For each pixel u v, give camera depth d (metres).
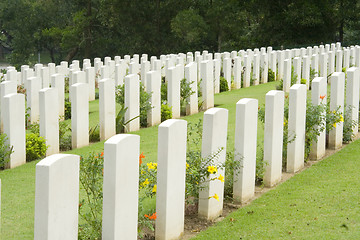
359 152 11.05
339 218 7.55
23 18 60.84
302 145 10.09
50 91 11.84
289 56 23.84
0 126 13.57
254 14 48.09
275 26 46.22
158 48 53.47
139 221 6.95
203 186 7.72
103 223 6.11
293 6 44.81
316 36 46.31
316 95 10.57
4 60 79.75
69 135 13.33
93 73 20.61
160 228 7.00
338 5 48.53
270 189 9.09
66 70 23.16
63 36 53.53
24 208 8.30
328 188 8.84
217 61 19.88
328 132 11.48
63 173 5.50
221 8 49.59
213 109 7.82
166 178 6.90
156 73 14.36
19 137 11.10
